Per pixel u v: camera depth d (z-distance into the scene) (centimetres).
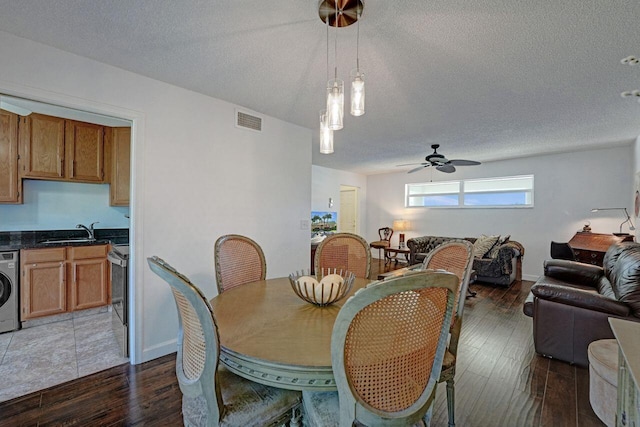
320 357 112
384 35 183
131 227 241
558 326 251
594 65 216
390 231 778
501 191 617
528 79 239
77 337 292
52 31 183
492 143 453
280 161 347
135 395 201
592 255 427
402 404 102
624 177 475
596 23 168
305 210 377
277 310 161
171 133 258
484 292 476
